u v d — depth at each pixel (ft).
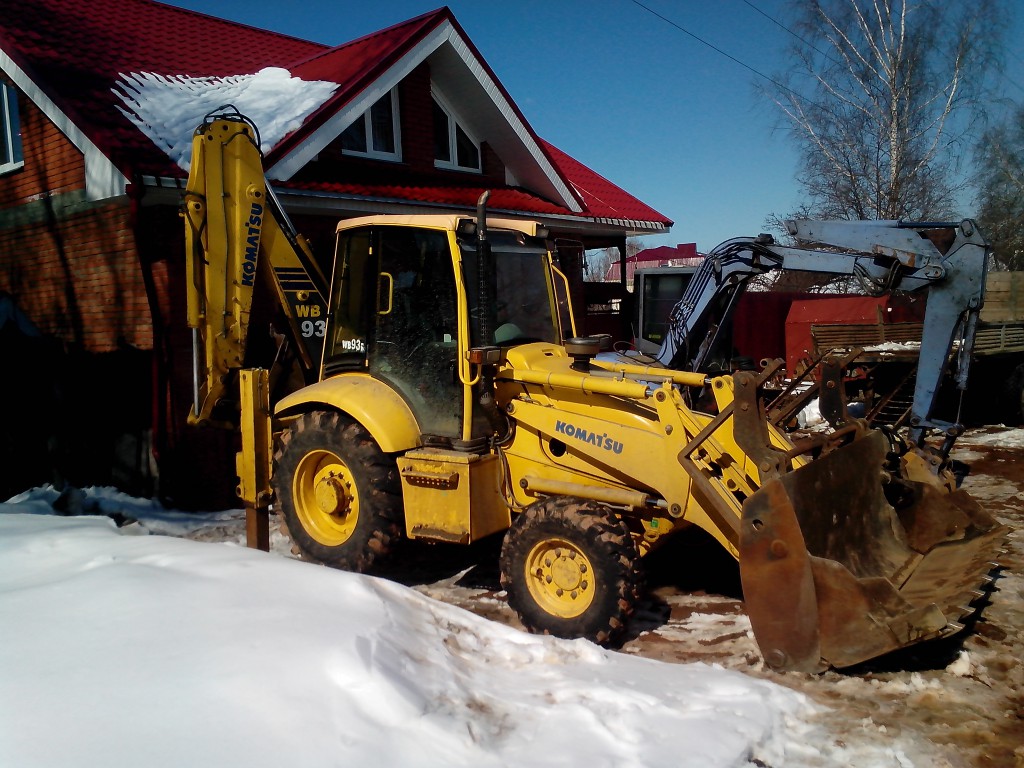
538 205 38.58
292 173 27.81
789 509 12.74
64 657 10.32
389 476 17.51
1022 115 79.30
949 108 66.69
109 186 25.18
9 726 8.87
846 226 20.89
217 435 26.37
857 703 12.35
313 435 18.31
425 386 17.25
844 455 14.79
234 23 40.52
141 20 35.42
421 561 20.35
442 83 37.14
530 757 9.29
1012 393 37.55
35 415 31.99
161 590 12.38
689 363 26.48
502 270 17.72
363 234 18.47
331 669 9.98
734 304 25.61
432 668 10.93
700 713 11.00
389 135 35.35
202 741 8.66
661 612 16.78
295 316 21.63
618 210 44.80
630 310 48.11
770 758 10.43
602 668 12.35
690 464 14.14
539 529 15.16
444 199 32.96
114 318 27.58
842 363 16.84
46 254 30.12
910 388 32.19
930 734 11.44
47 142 28.99
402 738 9.09
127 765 8.26
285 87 31.60
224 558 14.16
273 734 8.82
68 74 27.37
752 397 13.64
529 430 16.62
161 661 10.14
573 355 16.47
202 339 20.81
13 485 33.40
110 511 25.25
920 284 19.63
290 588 12.67
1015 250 82.23
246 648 10.42
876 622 12.23
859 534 14.93
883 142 68.08
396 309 17.69
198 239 19.95
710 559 20.21
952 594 13.74
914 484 16.05
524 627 15.57
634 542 15.02
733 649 14.70
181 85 30.30
